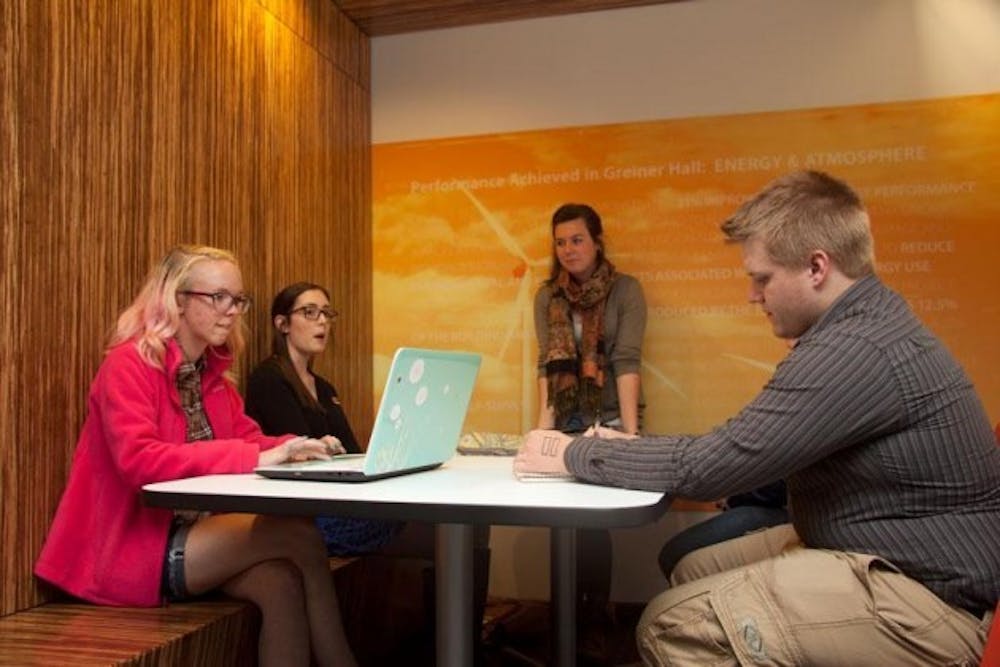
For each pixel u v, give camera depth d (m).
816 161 3.77
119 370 2.05
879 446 1.50
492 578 4.03
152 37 2.63
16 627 1.92
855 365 1.47
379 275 4.27
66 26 2.27
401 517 1.43
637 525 1.35
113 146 2.44
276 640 1.99
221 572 2.04
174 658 1.83
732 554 2.05
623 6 3.97
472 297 4.14
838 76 3.75
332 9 3.91
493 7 3.97
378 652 2.84
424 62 4.24
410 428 1.76
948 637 1.41
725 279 3.84
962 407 1.50
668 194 3.92
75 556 2.09
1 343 2.04
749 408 1.53
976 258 3.60
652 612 1.62
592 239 3.73
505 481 1.71
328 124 3.86
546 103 4.08
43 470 2.15
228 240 3.04
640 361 3.76
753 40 3.84
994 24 3.61
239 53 3.14
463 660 1.55
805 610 1.47
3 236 2.05
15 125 2.09
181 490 1.59
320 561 2.05
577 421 3.68
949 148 3.64
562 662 2.31
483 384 4.11
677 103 3.92
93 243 2.35
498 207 4.12
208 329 2.22
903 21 3.69
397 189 4.26
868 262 1.61
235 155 3.09
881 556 1.50
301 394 3.03
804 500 1.64
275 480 1.76
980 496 1.49
